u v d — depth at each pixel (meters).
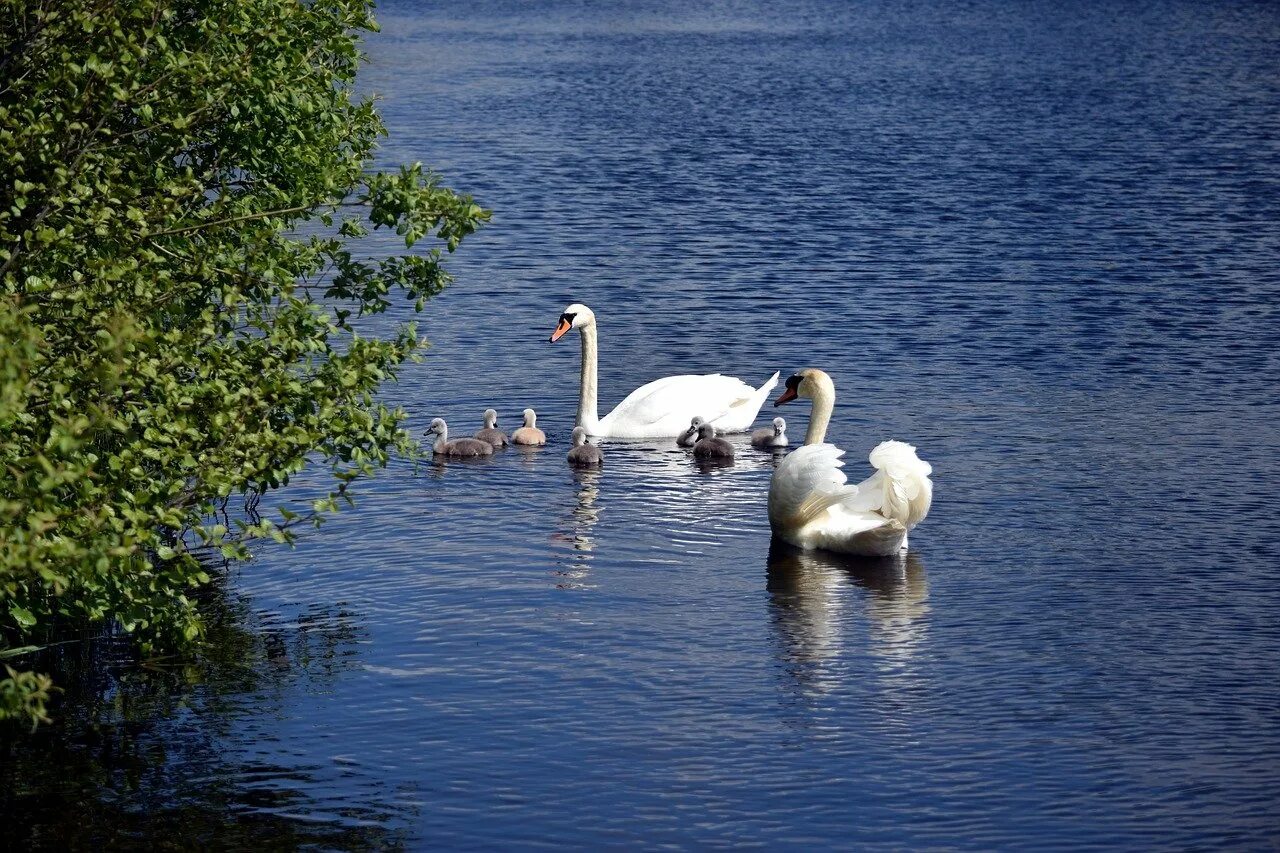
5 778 15.05
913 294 36.72
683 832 14.09
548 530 21.95
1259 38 119.75
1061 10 153.12
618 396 29.53
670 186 52.84
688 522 22.36
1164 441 25.62
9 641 16.86
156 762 15.39
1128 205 48.91
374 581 19.98
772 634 18.30
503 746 15.69
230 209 17.89
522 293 36.97
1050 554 20.73
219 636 18.33
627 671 17.34
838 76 94.62
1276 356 31.03
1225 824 14.20
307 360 17.08
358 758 15.48
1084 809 14.45
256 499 22.70
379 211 17.31
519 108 75.75
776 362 31.34
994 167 57.50
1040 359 31.00
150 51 16.30
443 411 28.20
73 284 14.88
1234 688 16.84
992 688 16.88
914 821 14.26
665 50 112.94
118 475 14.16
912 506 20.36
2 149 14.83
